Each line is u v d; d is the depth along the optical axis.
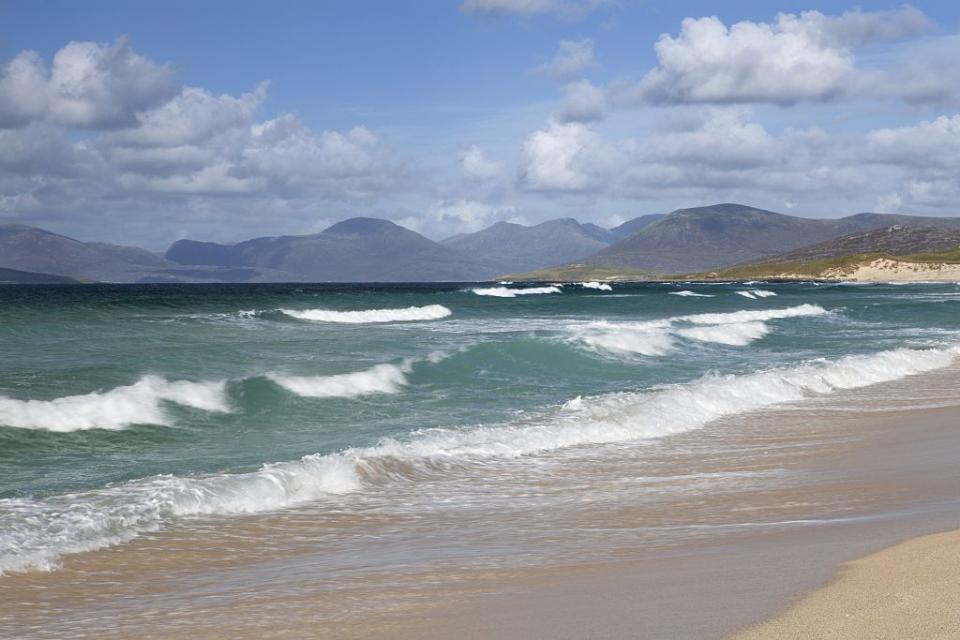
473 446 15.01
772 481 12.58
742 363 28.95
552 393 21.77
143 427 16.56
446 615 6.68
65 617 7.07
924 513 9.62
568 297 88.19
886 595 5.98
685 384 23.41
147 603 7.42
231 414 18.11
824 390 23.34
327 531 10.04
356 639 6.20
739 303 77.12
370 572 8.27
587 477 13.08
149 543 9.37
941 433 16.42
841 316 56.16
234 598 7.50
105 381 20.77
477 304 71.31
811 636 5.27
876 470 13.09
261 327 41.25
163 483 11.55
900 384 24.61
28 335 33.88
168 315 47.66
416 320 49.53
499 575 7.98
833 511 10.34
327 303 70.00
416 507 11.23
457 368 25.31
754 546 8.47
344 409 19.09
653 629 5.82
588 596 6.96
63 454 14.35
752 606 6.11
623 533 9.70
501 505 11.33
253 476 11.89
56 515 10.05
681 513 10.69
